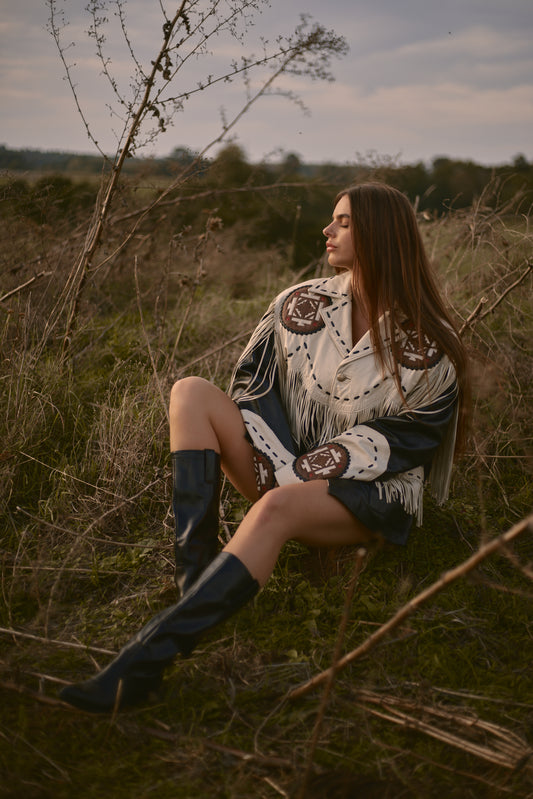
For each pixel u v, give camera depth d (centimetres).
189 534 203
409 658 192
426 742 164
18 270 414
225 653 194
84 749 160
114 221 440
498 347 366
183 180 381
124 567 238
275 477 215
